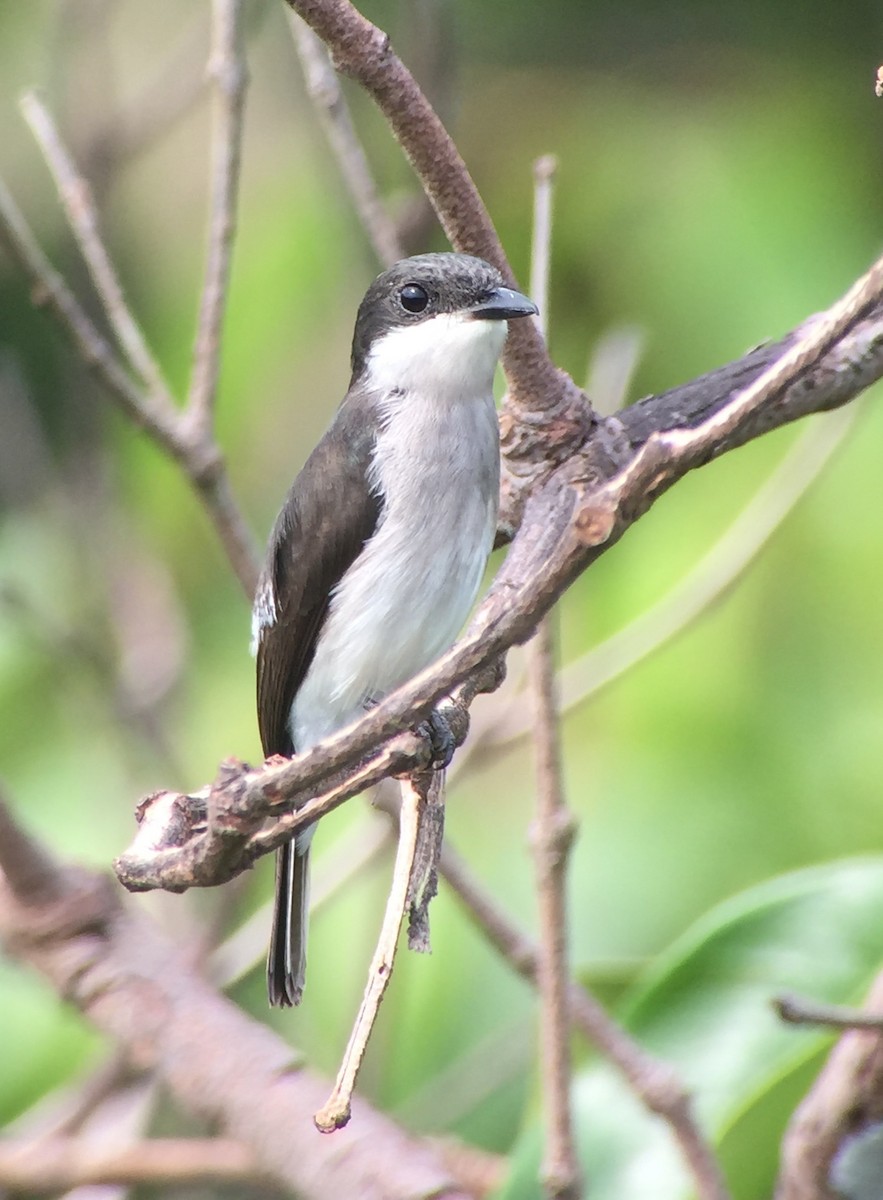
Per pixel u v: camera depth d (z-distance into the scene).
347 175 8.89
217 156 8.45
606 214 11.24
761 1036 7.90
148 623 11.24
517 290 7.65
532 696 7.28
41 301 8.04
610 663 9.94
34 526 11.89
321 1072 9.93
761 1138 7.97
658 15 12.09
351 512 8.41
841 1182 6.93
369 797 7.92
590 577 10.90
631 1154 7.89
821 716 10.48
